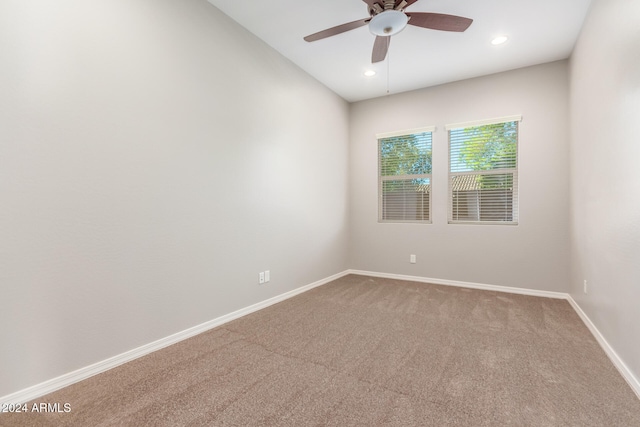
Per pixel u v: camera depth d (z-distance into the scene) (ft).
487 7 8.65
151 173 7.28
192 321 8.31
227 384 5.98
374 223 15.83
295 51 11.26
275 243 11.32
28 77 5.32
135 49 6.93
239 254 9.79
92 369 6.23
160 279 7.52
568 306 10.82
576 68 10.28
